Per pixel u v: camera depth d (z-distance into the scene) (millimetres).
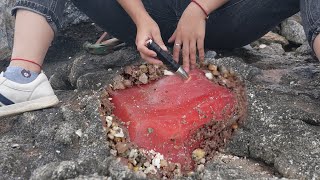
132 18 918
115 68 1064
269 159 778
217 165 774
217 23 1014
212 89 904
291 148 774
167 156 791
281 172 746
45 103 896
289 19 1336
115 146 800
